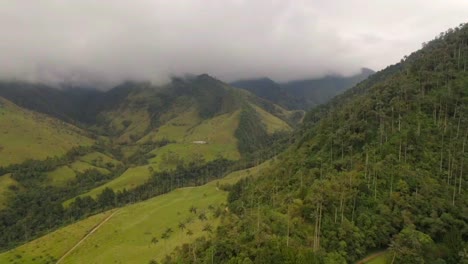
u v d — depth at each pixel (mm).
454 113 180375
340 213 137750
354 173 156500
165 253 174875
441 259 122125
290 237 126438
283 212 144625
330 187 149125
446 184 147500
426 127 174750
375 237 130375
